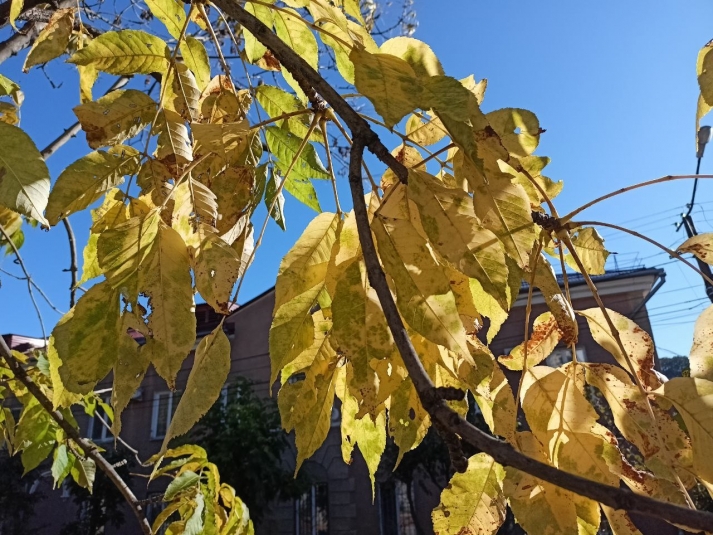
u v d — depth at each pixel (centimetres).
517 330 571
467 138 37
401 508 724
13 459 777
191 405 40
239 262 43
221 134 48
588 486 21
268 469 650
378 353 39
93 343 40
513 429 47
